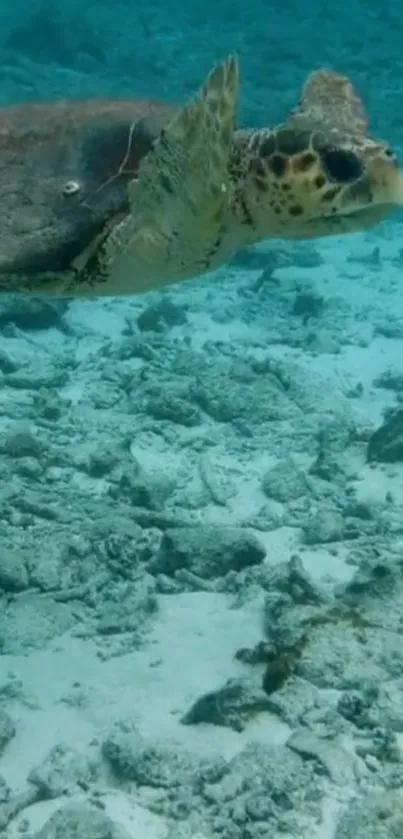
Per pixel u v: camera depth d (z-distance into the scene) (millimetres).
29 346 10008
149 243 4148
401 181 3666
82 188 4449
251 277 12836
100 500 6883
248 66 24922
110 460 7309
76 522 6469
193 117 3559
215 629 5453
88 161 4516
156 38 27500
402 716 4645
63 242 4383
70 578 5809
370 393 9258
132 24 28734
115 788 4281
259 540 6273
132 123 4598
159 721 4699
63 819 3943
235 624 5488
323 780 4301
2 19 27062
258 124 19469
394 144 19891
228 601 5734
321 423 8289
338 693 4836
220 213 3887
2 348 9805
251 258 13203
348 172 3674
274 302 11820
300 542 6520
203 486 7242
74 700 4836
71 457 7484
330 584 5902
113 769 4359
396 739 4551
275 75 24312
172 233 4047
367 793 4242
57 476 7211
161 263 4285
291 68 25125
